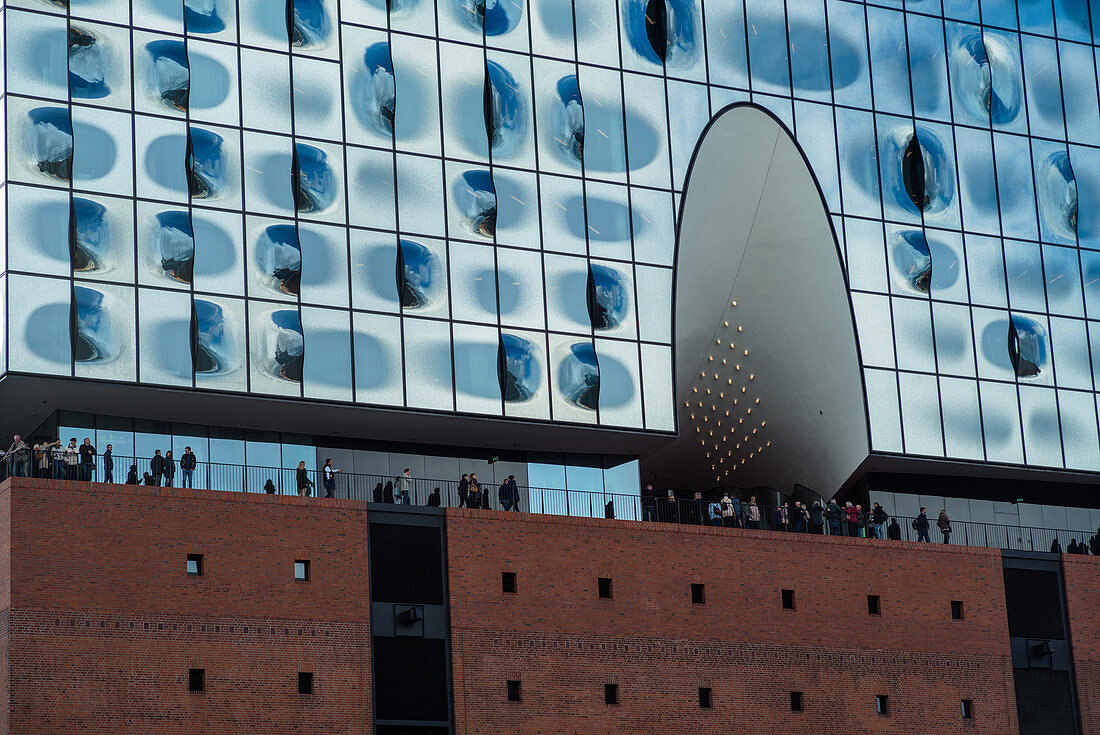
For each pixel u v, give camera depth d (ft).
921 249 216.54
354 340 186.91
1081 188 227.61
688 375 219.61
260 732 163.43
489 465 200.03
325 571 170.50
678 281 210.18
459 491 187.01
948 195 220.23
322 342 185.47
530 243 197.57
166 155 182.91
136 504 163.84
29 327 173.47
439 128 196.03
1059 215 225.35
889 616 195.93
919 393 212.64
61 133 178.81
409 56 196.65
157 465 172.96
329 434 193.47
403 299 189.88
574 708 177.47
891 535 206.69
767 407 226.17
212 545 166.09
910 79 221.46
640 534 186.19
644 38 209.36
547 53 203.62
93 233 177.99
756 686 186.60
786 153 213.46
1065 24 232.53
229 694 163.02
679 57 210.38
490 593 177.47
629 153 205.26
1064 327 222.28
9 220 175.01
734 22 214.28
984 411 215.10
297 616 168.04
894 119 219.41
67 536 160.25
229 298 182.39
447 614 175.32
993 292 219.20
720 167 211.61
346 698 168.04
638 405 198.90
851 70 218.79
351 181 190.70
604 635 180.96
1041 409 218.18
